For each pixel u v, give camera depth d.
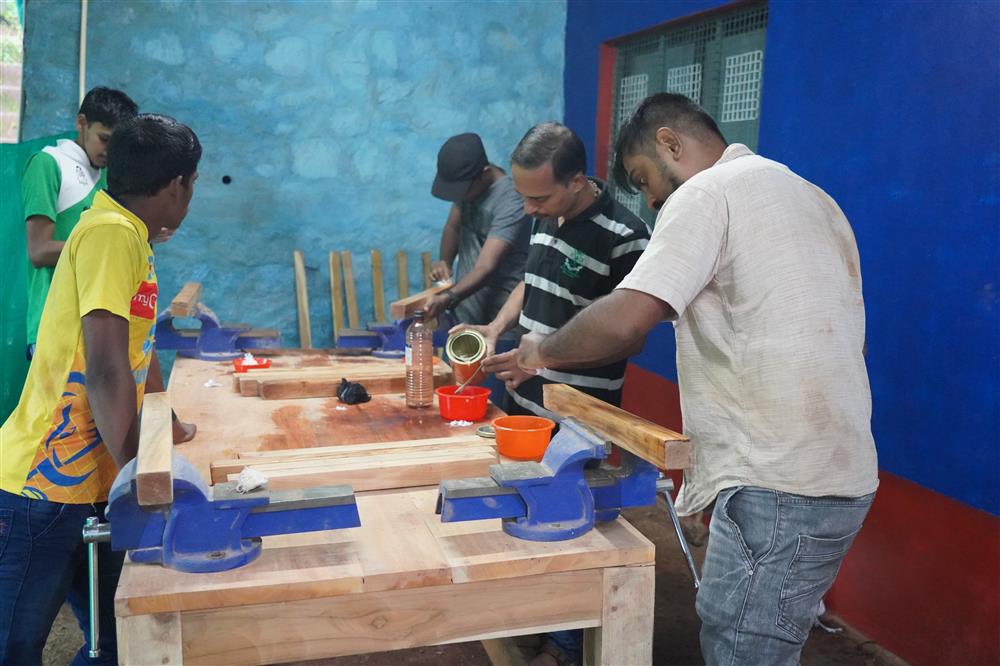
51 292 1.56
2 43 3.81
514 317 2.67
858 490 1.44
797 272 1.42
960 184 2.28
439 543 1.45
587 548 1.43
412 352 2.30
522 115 4.68
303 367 2.69
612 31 4.13
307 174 4.39
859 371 1.47
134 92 4.07
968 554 2.31
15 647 1.62
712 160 1.62
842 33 2.67
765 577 1.45
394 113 4.47
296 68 4.29
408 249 4.61
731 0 3.21
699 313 1.49
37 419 1.57
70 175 2.95
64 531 1.61
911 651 2.53
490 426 2.11
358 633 1.34
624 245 2.24
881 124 2.53
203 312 2.88
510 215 3.13
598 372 2.37
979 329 2.25
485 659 2.64
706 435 1.52
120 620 1.24
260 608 1.29
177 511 1.32
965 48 2.24
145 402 1.56
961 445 2.32
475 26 4.51
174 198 1.62
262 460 1.78
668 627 2.87
